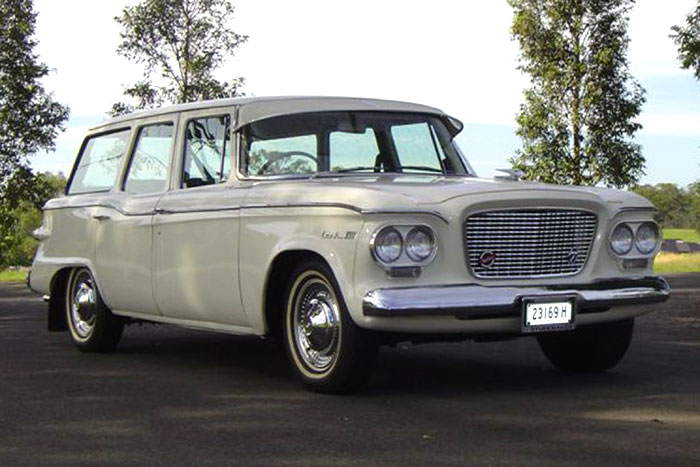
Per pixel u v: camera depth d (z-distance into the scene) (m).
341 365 5.41
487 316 5.29
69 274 7.88
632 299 5.71
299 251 5.63
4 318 10.87
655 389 5.75
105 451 4.32
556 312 5.45
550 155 38.69
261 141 6.35
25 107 39.81
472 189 5.48
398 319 5.14
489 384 5.95
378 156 6.53
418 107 7.01
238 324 6.12
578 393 5.62
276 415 5.05
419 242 5.25
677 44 20.22
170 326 9.52
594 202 5.70
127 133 7.55
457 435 4.54
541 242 5.57
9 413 5.19
